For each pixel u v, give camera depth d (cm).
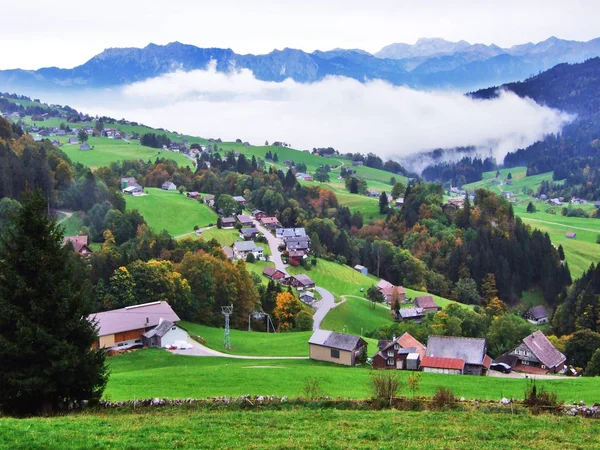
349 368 8206
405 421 3894
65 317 4084
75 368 4009
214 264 13212
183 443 3216
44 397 4028
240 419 3894
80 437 3203
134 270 11756
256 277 16175
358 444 3300
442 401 4444
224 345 10231
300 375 6969
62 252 4200
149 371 7394
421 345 10169
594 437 3534
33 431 3241
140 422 3709
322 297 16838
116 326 9800
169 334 9862
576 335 12312
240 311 13400
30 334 3844
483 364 9406
